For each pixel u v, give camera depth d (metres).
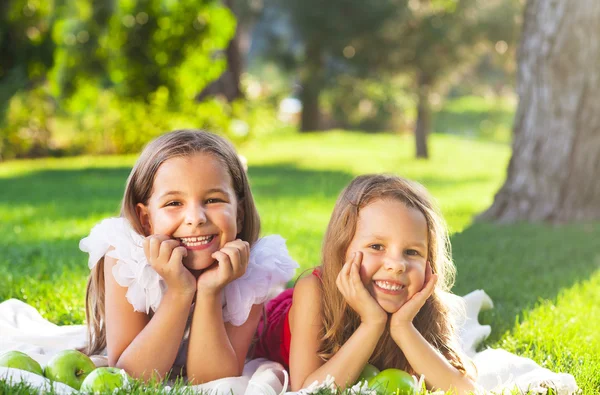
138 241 2.98
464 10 17.83
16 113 17.25
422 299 2.86
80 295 4.46
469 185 13.98
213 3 16.53
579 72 8.45
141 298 2.94
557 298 4.68
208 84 19.84
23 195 10.75
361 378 2.89
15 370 2.70
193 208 2.89
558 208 8.61
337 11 18.47
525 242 6.81
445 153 22.22
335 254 2.95
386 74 19.88
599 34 8.34
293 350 3.00
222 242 2.95
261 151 19.69
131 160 16.81
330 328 2.96
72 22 15.71
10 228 7.59
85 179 13.02
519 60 8.93
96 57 16.02
